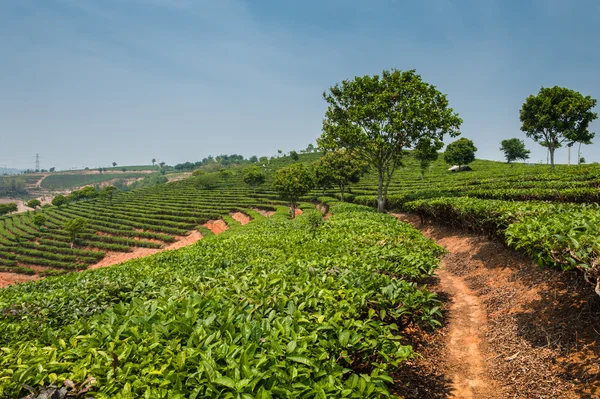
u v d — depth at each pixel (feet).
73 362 10.96
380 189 94.73
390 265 22.57
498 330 20.84
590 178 83.35
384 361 12.68
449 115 84.58
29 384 9.95
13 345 16.43
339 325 12.45
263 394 8.45
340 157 149.18
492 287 27.27
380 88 88.89
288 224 60.49
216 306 13.76
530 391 15.16
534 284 23.31
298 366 9.71
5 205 330.13
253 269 21.20
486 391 16.11
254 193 251.19
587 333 16.48
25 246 187.32
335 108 94.48
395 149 92.27
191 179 380.37
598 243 15.55
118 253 170.40
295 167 143.13
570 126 111.86
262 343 11.14
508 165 239.30
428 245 29.89
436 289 30.63
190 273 26.91
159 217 210.79
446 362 18.93
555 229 18.95
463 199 51.11
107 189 304.09
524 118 121.49
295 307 13.65
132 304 15.38
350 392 9.04
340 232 41.29
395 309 15.72
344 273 19.01
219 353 10.20
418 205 64.13
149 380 9.36
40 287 32.45
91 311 22.30
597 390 13.53
